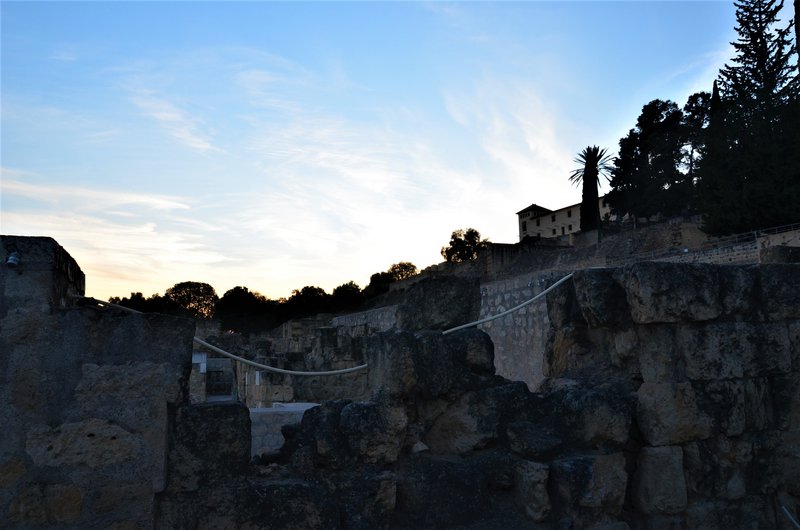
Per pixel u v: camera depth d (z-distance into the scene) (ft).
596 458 16.99
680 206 190.90
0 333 12.21
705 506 18.24
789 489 19.47
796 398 19.95
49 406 12.41
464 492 16.02
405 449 16.40
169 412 13.39
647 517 17.81
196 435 13.51
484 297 89.56
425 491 15.58
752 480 19.08
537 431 17.34
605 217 233.76
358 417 15.23
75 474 12.43
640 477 17.98
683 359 18.57
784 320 20.35
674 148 196.13
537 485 16.20
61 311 12.69
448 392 16.96
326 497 14.26
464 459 16.63
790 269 20.67
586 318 20.48
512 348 82.64
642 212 199.93
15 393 12.21
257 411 38.37
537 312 77.82
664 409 18.07
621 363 20.04
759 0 153.38
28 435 12.21
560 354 21.98
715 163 130.41
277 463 15.55
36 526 12.09
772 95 131.54
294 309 294.25
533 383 77.41
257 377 61.05
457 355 17.52
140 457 12.89
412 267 320.29
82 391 12.65
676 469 17.95
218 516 13.37
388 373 15.97
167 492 13.19
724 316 19.36
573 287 21.97
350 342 59.88
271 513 13.69
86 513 12.43
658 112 213.87
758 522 18.88
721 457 18.75
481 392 17.35
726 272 19.60
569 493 16.24
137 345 13.17
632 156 213.05
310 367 63.31
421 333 17.13
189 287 271.49
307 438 15.56
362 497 14.71
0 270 12.34
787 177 116.88
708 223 129.18
